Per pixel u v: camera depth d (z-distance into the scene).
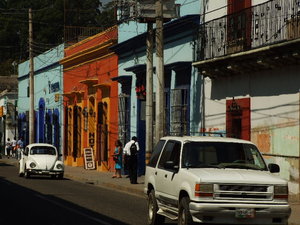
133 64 38.16
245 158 15.62
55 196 25.02
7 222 16.88
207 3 29.20
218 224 14.33
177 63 30.66
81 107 48.94
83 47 48.06
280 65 23.28
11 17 81.50
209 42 27.81
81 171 42.88
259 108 25.02
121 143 36.69
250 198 14.16
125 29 39.59
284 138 23.28
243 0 26.69
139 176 36.72
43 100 59.94
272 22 23.58
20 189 28.16
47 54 58.41
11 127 74.31
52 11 77.38
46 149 37.78
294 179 22.59
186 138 16.06
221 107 27.88
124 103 38.81
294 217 18.38
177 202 15.04
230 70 26.41
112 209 20.73
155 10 26.33
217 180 14.12
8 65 94.62
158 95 25.66
